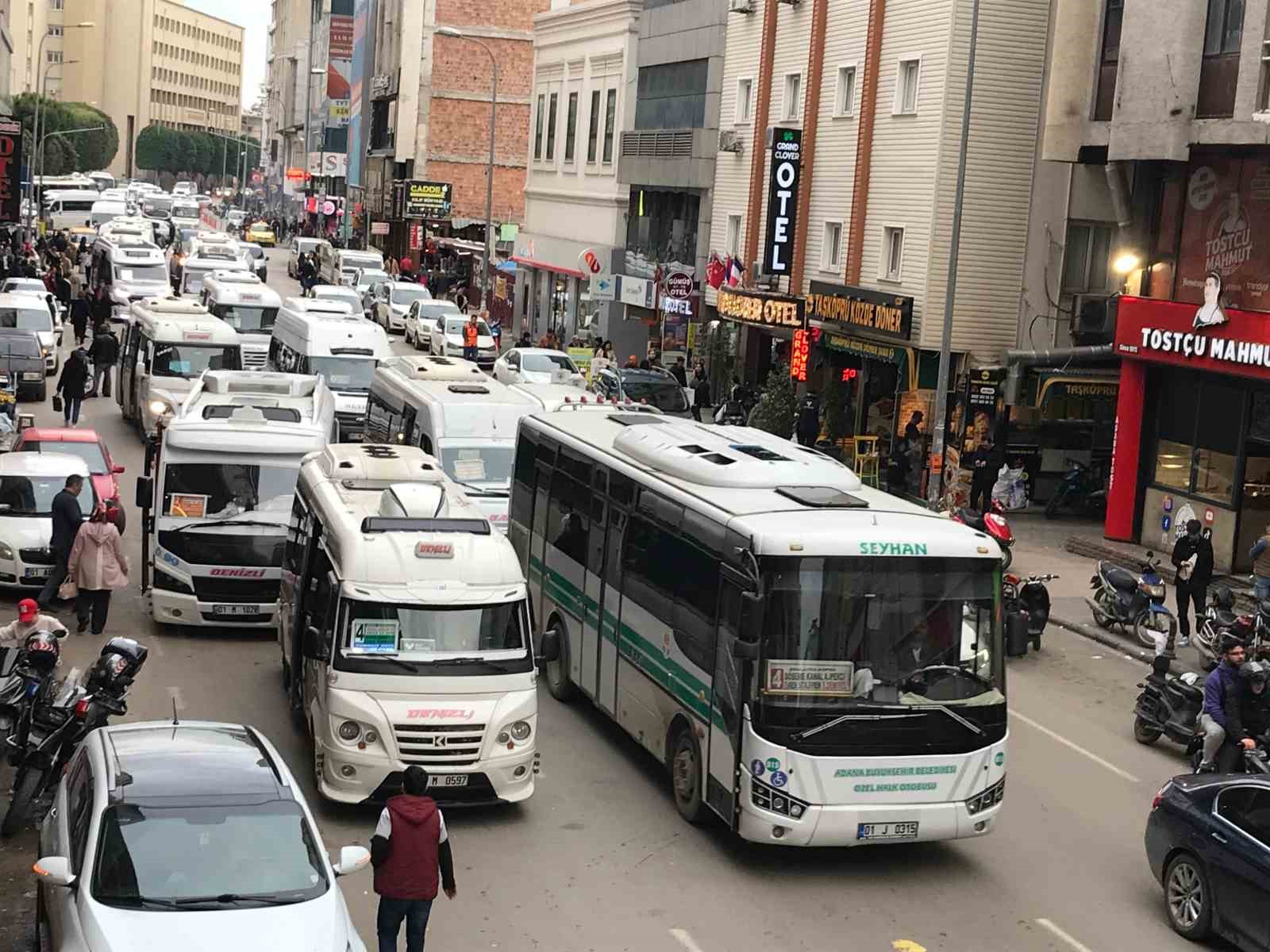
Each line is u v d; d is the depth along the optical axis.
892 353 36.88
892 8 37.53
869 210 38.38
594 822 14.99
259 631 21.75
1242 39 26.69
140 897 9.80
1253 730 16.44
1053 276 36.16
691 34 51.12
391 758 14.39
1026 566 29.06
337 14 130.25
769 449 16.47
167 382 34.41
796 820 13.30
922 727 13.54
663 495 15.95
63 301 60.34
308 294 67.44
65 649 19.80
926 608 13.68
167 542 20.78
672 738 15.46
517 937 12.23
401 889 10.84
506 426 24.52
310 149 156.38
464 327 57.88
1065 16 30.97
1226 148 28.19
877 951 12.34
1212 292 27.95
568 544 18.97
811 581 13.45
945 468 34.31
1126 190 30.14
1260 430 27.70
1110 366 35.09
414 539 15.25
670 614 15.45
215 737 11.73
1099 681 21.72
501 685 14.80
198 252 71.81
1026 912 13.40
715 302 47.75
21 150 50.81
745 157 46.69
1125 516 30.86
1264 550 24.89
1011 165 35.62
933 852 14.77
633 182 55.03
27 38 179.38
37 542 21.88
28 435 25.61
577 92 63.50
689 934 12.47
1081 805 16.36
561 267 63.94
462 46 95.19
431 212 88.38
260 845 10.31
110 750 11.31
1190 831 12.92
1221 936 12.66
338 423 34.47
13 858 13.37
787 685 13.35
